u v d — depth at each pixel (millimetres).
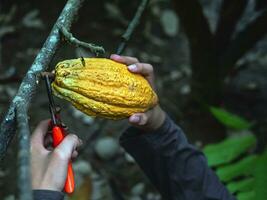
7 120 1179
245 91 3572
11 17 3852
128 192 3113
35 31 3785
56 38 1262
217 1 4105
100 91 1253
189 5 2715
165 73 3691
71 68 1252
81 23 3824
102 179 3111
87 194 2645
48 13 3883
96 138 3299
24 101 1188
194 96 3270
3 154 1193
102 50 1129
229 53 3070
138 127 1705
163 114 1723
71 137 1216
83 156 3211
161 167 1800
